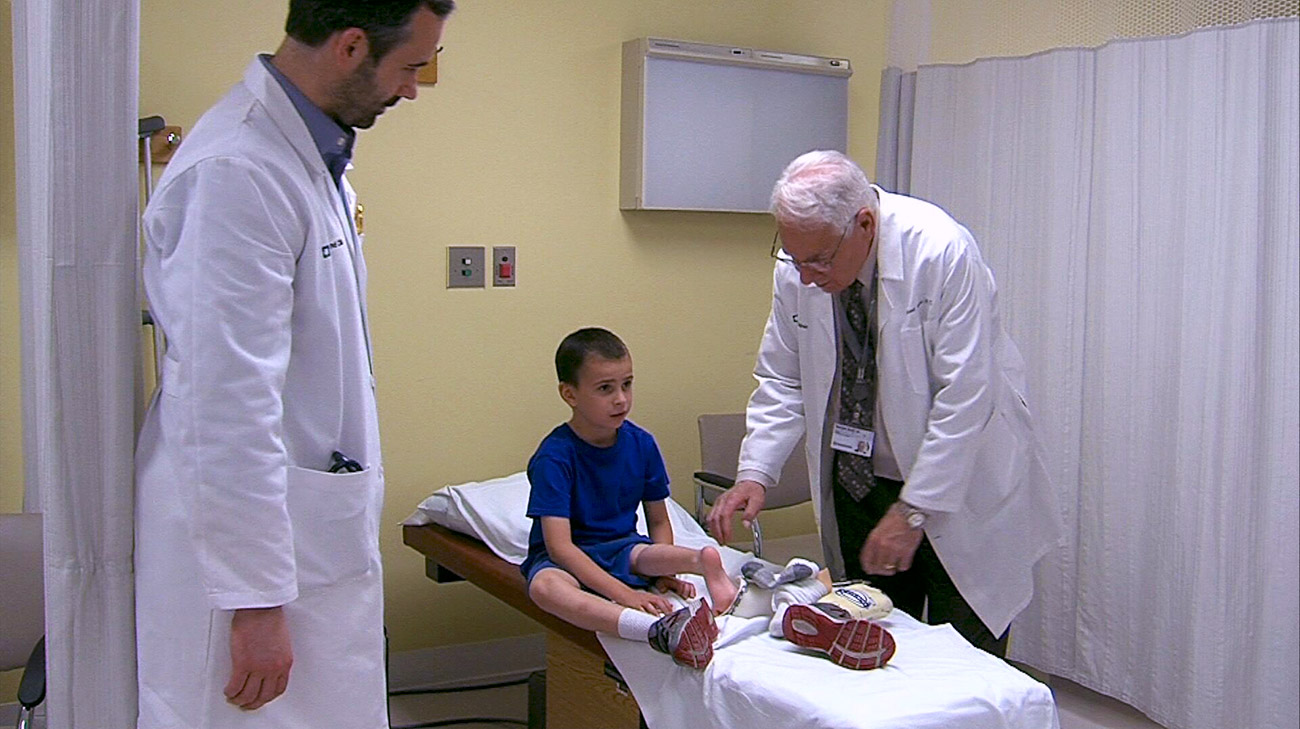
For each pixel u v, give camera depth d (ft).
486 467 11.15
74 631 5.02
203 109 9.76
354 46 4.75
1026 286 10.03
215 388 4.55
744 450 8.68
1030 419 8.35
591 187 11.37
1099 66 9.42
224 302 4.56
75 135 4.80
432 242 10.68
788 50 12.28
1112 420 9.52
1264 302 8.48
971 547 8.10
